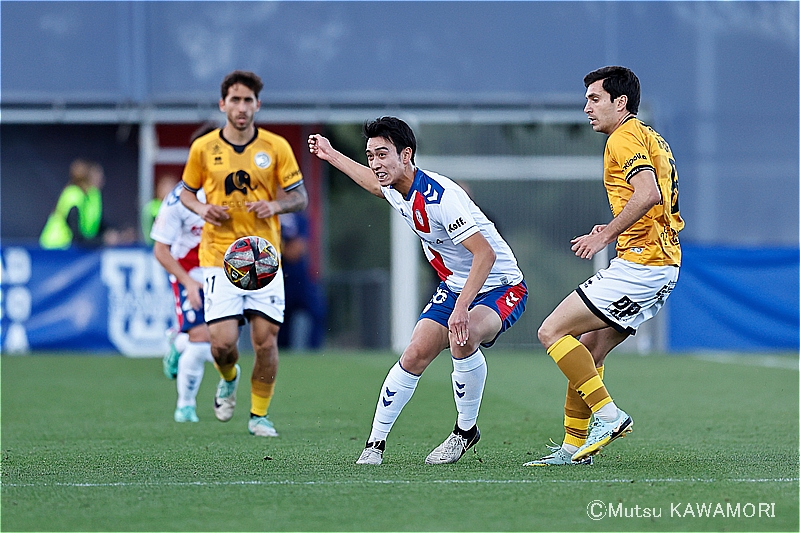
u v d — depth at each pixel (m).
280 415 29.00
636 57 56.09
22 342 50.69
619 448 22.16
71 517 15.09
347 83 56.28
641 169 18.58
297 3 56.22
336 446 22.59
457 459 20.02
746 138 55.91
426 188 19.28
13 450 22.20
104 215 59.53
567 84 56.66
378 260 58.69
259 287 23.72
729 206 55.81
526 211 57.06
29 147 59.25
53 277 50.72
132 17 56.00
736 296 53.25
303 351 55.19
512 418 27.88
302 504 15.82
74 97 56.00
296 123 58.53
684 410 29.97
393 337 57.38
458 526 14.46
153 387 37.06
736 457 20.73
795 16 55.94
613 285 19.36
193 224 27.39
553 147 57.12
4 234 59.31
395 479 17.94
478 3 56.44
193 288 26.36
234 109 24.22
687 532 14.29
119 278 50.78
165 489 17.09
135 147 59.53
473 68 56.50
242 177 24.41
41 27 55.88
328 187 58.69
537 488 17.02
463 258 19.86
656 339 53.72
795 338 53.28
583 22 56.38
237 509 15.50
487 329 19.66
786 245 55.84
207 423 27.31
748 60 55.81
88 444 23.14
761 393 34.72
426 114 56.41
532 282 56.91
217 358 24.83
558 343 19.52
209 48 56.12
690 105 55.88
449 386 37.28
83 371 42.72
